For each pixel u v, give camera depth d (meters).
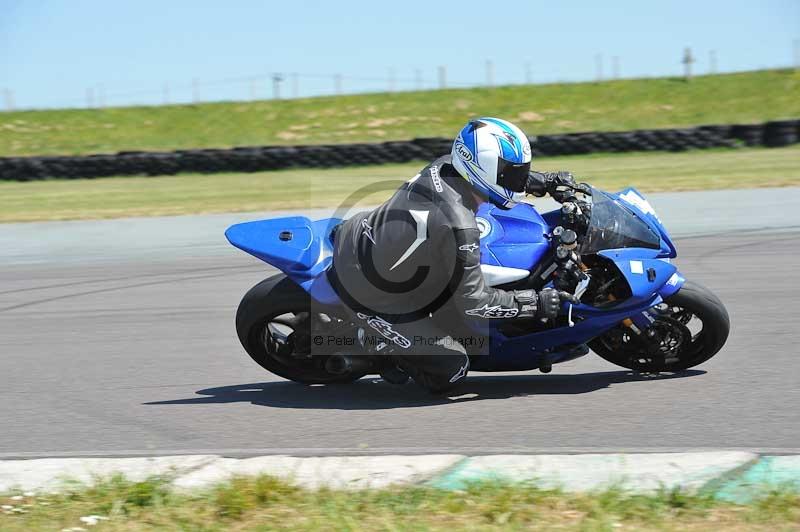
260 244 16.19
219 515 10.55
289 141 99.94
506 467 11.97
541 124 99.88
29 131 104.19
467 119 102.56
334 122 104.19
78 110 109.81
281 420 15.05
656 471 11.64
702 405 14.90
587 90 107.25
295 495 10.98
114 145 100.81
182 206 50.53
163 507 10.86
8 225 45.72
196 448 13.77
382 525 9.96
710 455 12.12
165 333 22.36
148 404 16.39
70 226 44.38
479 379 17.42
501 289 15.49
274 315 16.31
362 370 16.06
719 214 38.84
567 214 15.42
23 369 19.41
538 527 9.80
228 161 71.00
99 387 17.70
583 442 13.27
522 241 15.66
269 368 17.06
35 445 14.31
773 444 12.95
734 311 22.16
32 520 10.64
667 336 16.61
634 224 16.00
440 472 11.88
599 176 56.62
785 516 9.85
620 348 17.03
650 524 9.81
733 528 9.64
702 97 102.44
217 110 109.19
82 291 28.58
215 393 16.97
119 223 44.56
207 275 30.28
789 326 20.39
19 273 32.69
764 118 95.31
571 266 15.16
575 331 15.55
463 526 9.88
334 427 14.54
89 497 11.28
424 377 15.59
